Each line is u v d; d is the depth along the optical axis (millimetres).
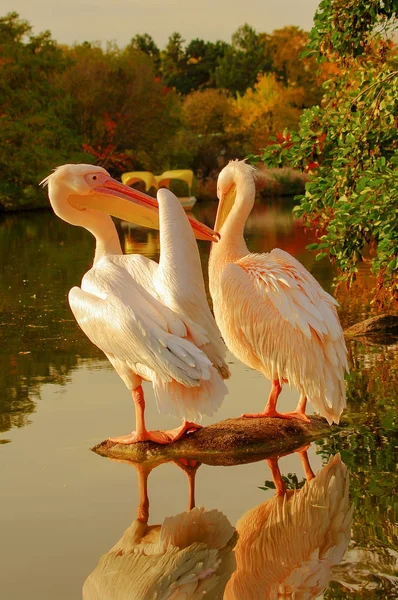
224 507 4543
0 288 13047
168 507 4555
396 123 7918
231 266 5688
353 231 7762
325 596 3523
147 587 3645
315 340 5426
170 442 5551
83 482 4965
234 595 3568
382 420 5945
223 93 58094
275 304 5469
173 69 88000
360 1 8039
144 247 17906
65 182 6023
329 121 8289
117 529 4277
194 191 39500
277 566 3816
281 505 4539
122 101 43000
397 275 8016
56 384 7211
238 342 5797
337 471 5016
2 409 6461
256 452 5465
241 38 82500
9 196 33250
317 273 13109
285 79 75000
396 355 7836
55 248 18922
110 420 6137
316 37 8461
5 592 3607
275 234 20234
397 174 6836
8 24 36094
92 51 44281
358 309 10258
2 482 4961
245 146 48688
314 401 5469
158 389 4988
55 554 3996
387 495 4613
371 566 3805
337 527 4227
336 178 7945
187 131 47250
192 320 5238
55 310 11039
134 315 5016
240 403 6465
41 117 34969
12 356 8383
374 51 8711
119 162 43875
